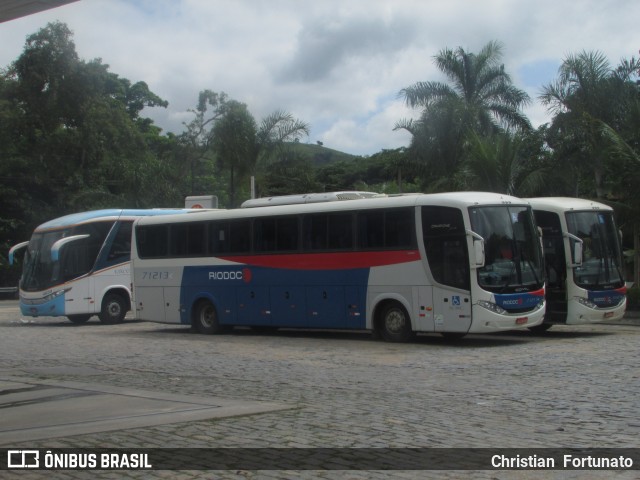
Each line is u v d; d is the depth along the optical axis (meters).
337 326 20.75
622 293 21.05
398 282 19.53
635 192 25.70
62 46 53.12
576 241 19.97
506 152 28.44
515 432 9.00
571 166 28.53
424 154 33.38
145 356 18.28
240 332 24.38
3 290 51.00
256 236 22.64
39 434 9.03
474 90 36.41
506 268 18.61
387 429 9.22
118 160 54.22
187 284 24.22
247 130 40.03
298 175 40.62
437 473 7.20
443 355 17.05
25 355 18.95
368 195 21.67
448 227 18.72
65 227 28.80
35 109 53.19
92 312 28.80
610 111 28.08
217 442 8.57
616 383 12.52
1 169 52.78
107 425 9.52
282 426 9.43
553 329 23.31
